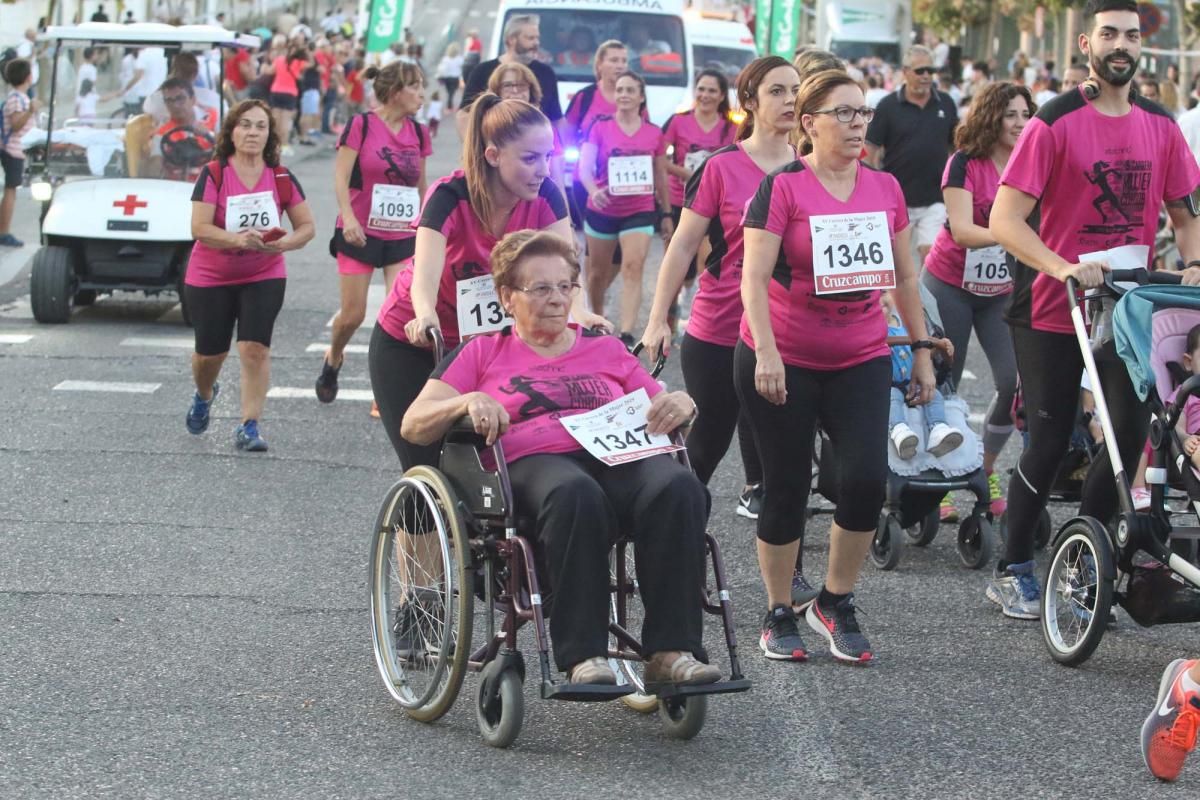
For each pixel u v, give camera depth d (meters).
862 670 5.70
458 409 4.81
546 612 4.94
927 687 5.52
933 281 7.61
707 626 6.19
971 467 7.02
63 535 7.17
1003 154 7.33
